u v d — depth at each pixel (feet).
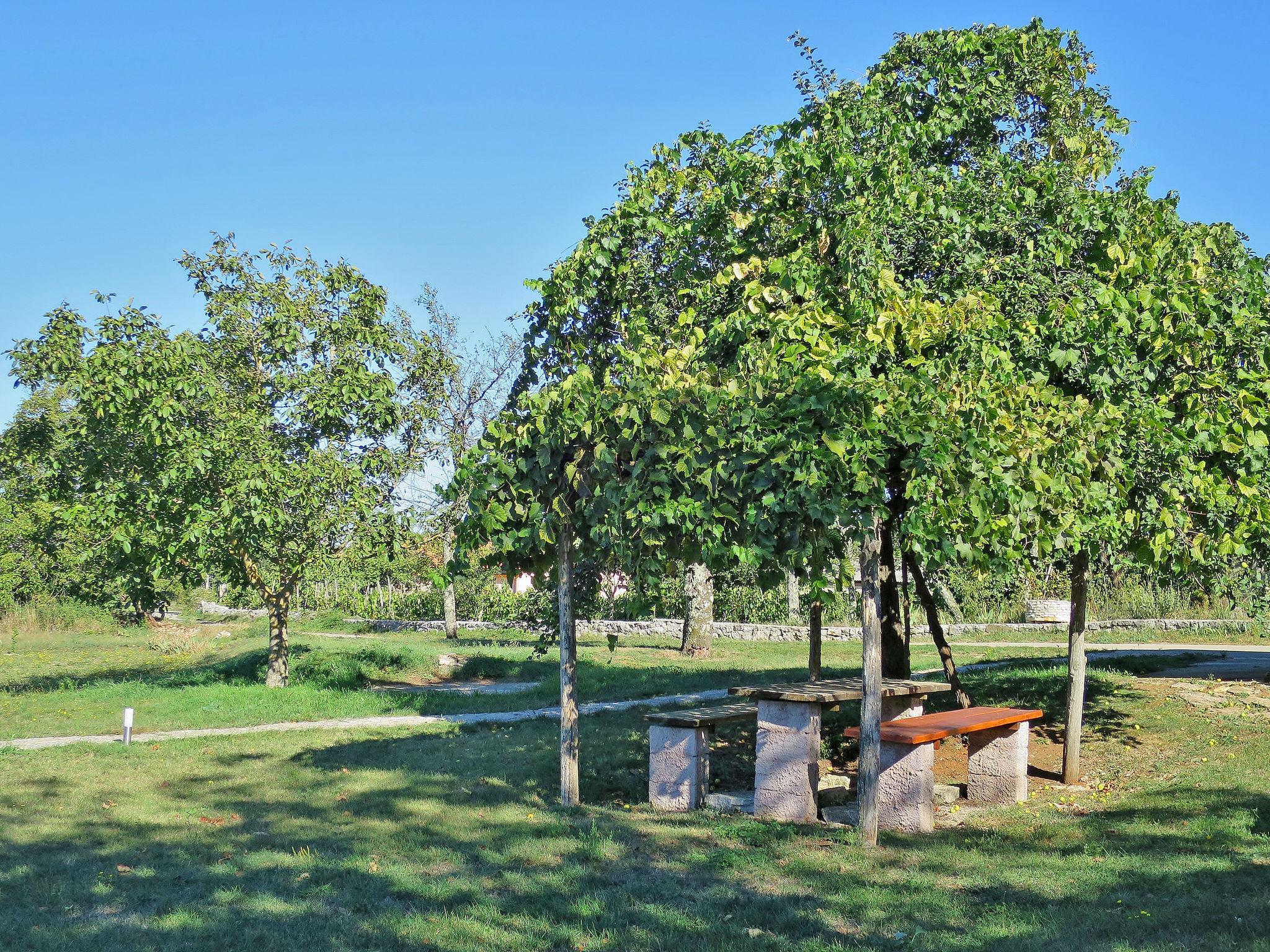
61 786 32.22
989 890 19.38
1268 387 26.84
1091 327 26.53
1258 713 34.76
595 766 34.06
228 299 57.06
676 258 30.78
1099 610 82.12
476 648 84.33
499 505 26.55
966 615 85.15
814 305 26.27
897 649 36.94
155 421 50.98
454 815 27.22
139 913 18.83
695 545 24.81
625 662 71.15
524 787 31.32
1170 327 26.91
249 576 57.82
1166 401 27.58
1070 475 24.85
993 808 27.43
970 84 30.83
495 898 19.43
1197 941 15.56
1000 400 24.23
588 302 31.76
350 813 27.68
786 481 22.63
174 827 26.22
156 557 55.62
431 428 61.11
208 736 43.27
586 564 37.42
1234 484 27.58
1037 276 27.66
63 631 128.26
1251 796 25.20
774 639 88.79
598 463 24.98
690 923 17.72
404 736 42.47
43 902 19.52
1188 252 28.76
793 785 26.58
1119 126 31.83
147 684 64.03
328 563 54.90
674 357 26.58
